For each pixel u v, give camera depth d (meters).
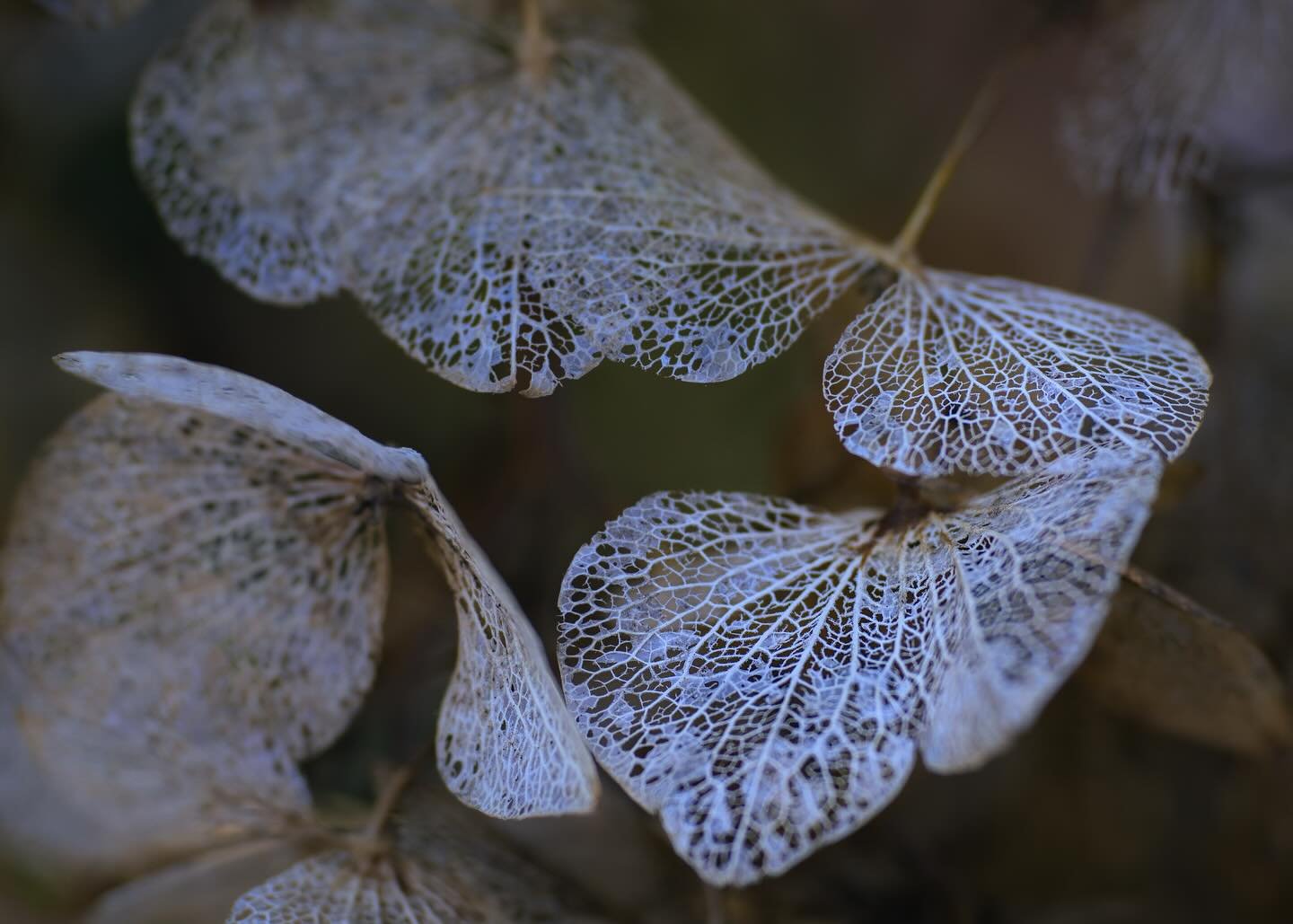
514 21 0.17
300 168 0.17
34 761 0.17
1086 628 0.14
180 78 0.17
